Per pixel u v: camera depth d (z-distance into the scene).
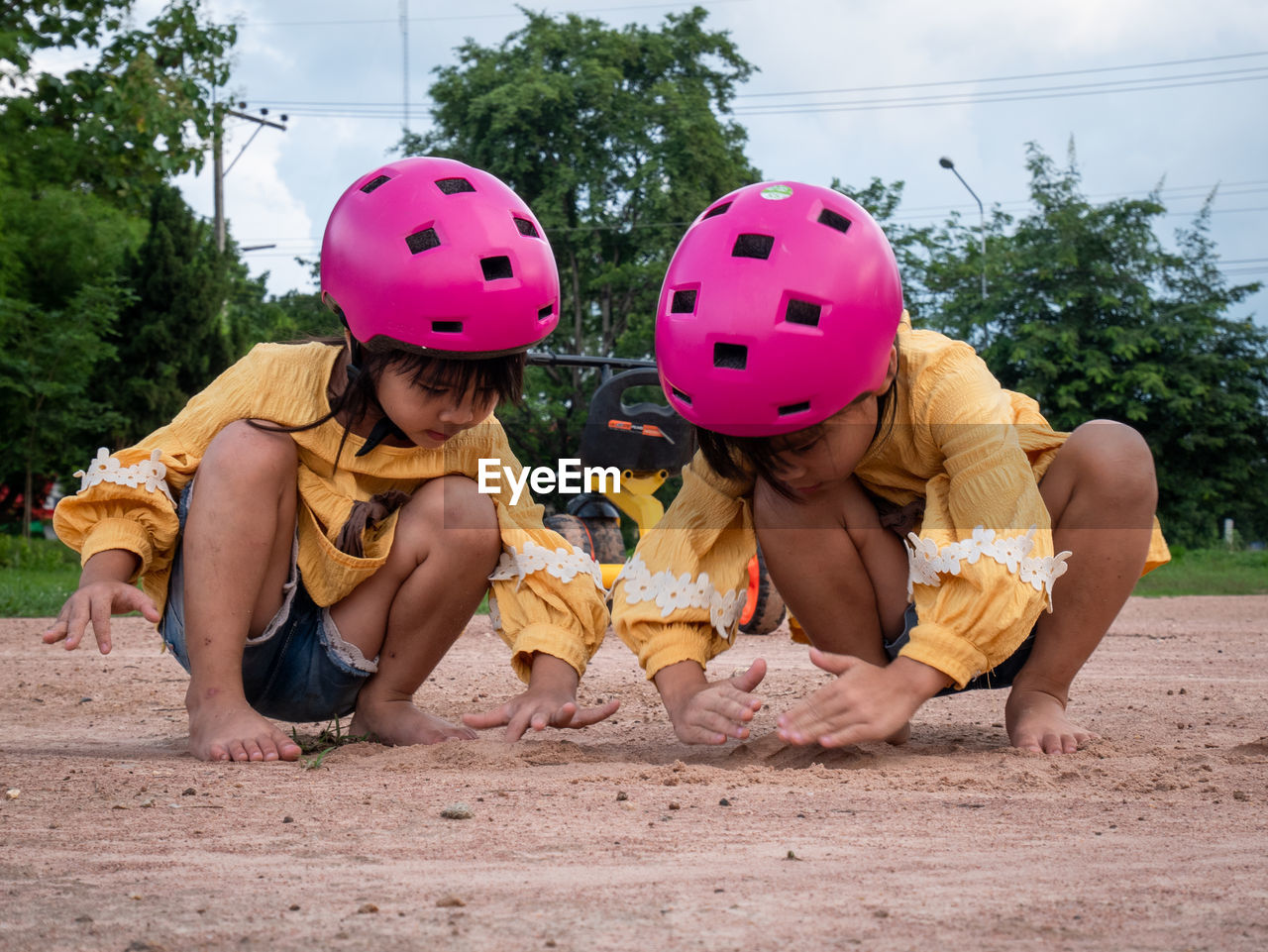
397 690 3.31
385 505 3.15
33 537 22.98
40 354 18.34
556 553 3.26
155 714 4.26
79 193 20.50
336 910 1.58
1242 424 30.33
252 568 2.97
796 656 6.91
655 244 30.27
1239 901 1.62
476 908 1.58
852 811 2.24
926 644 2.71
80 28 19.89
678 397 2.71
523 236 2.91
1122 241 31.41
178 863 1.84
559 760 2.89
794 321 2.56
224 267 22.39
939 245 34.41
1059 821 2.16
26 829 2.07
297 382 3.09
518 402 3.00
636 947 1.42
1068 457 3.08
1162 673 5.79
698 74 34.19
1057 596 3.12
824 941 1.44
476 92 31.89
